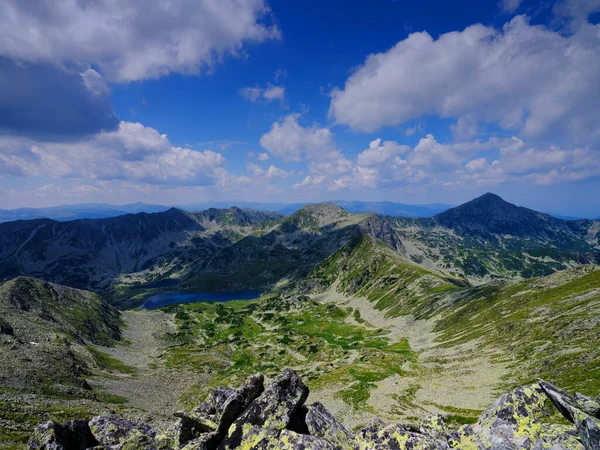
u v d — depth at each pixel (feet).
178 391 402.31
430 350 476.95
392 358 456.04
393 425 65.98
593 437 52.85
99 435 80.33
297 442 59.72
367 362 455.63
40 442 68.64
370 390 341.62
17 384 260.83
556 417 78.48
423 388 319.47
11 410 186.19
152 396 367.66
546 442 57.93
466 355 399.44
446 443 65.92
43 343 424.05
